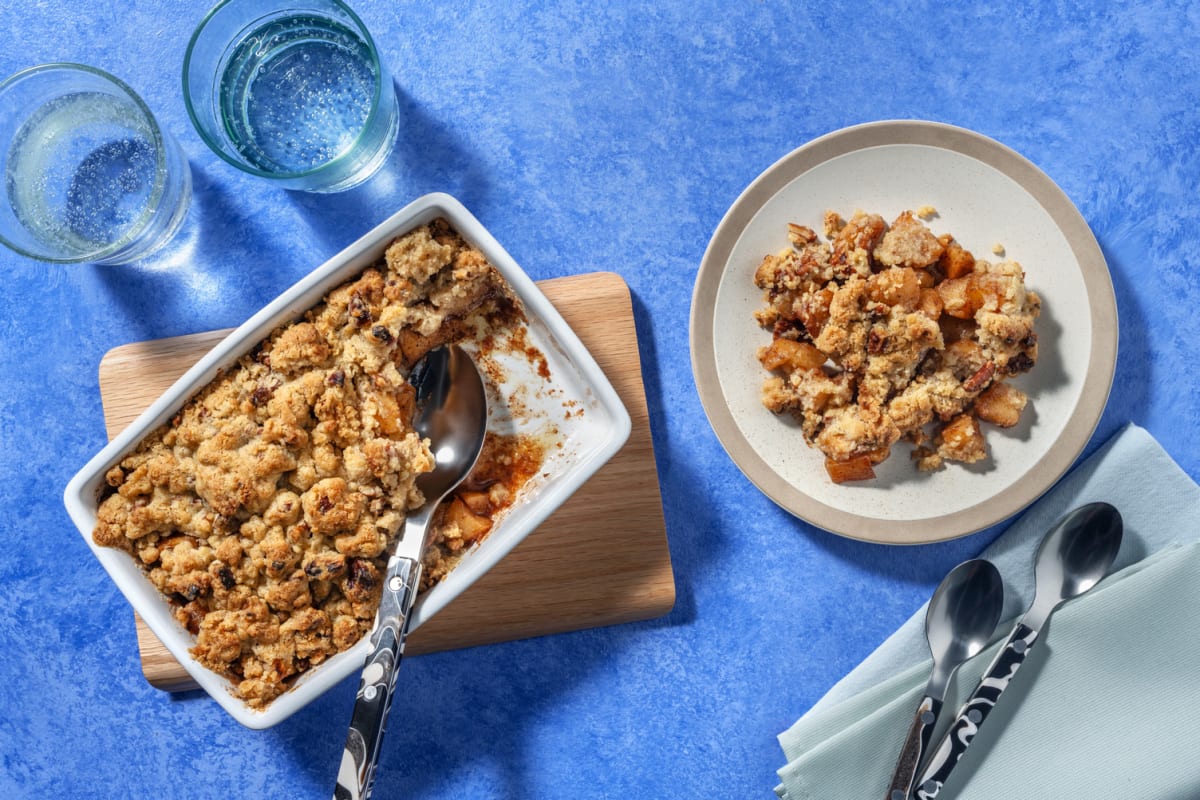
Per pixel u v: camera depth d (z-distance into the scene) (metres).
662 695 0.80
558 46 0.80
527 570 0.78
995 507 0.77
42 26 0.80
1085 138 0.80
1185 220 0.79
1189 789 0.76
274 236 0.80
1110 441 0.79
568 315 0.78
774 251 0.77
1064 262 0.77
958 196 0.77
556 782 0.80
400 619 0.70
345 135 0.78
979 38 0.80
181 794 0.80
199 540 0.70
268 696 0.69
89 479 0.69
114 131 0.78
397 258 0.70
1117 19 0.80
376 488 0.70
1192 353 0.79
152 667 0.78
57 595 0.80
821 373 0.77
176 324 0.80
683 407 0.80
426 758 0.80
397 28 0.80
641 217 0.80
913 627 0.78
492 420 0.75
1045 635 0.78
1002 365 0.75
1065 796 0.77
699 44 0.80
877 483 0.78
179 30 0.80
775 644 0.80
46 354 0.80
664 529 0.78
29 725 0.80
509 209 0.80
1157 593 0.77
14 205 0.78
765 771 0.80
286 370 0.70
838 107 0.80
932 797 0.77
